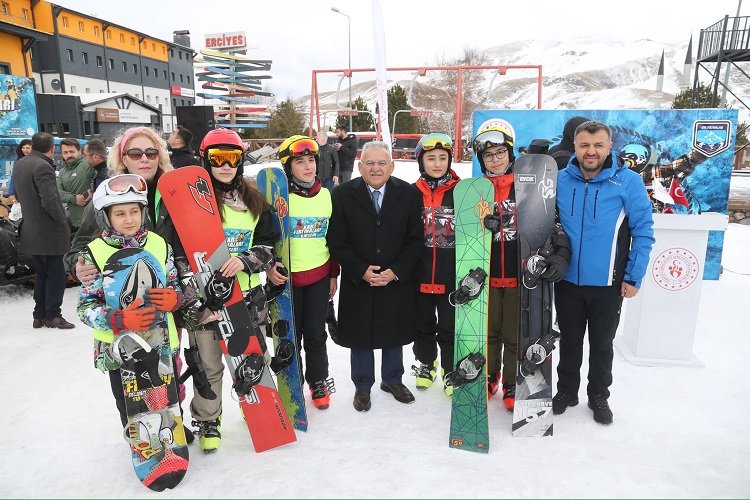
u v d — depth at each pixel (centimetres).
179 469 197
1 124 962
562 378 253
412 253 256
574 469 206
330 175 834
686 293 304
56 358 331
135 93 3809
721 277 514
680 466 207
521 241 233
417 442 229
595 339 244
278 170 238
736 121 472
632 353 324
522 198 238
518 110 502
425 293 268
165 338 199
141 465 196
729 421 244
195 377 207
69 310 434
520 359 231
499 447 223
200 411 220
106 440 234
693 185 492
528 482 197
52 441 233
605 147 224
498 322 260
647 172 498
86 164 461
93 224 222
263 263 215
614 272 235
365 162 249
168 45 4200
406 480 199
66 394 281
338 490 193
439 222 258
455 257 257
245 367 211
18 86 994
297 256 252
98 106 2352
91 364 321
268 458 217
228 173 213
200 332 215
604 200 232
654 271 306
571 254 238
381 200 257
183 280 204
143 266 191
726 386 282
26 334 375
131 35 3731
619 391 278
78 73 3203
